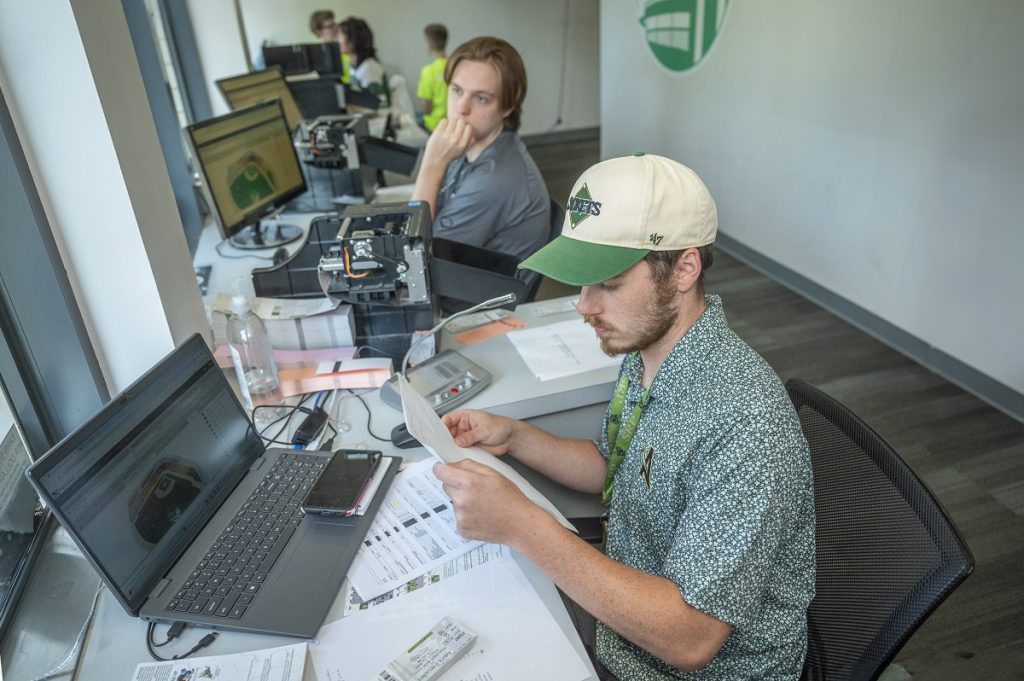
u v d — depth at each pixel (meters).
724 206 4.20
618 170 0.99
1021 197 2.42
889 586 0.90
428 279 1.59
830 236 3.37
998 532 2.02
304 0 6.18
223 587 1.00
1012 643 1.69
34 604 1.07
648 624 0.88
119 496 0.97
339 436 1.39
